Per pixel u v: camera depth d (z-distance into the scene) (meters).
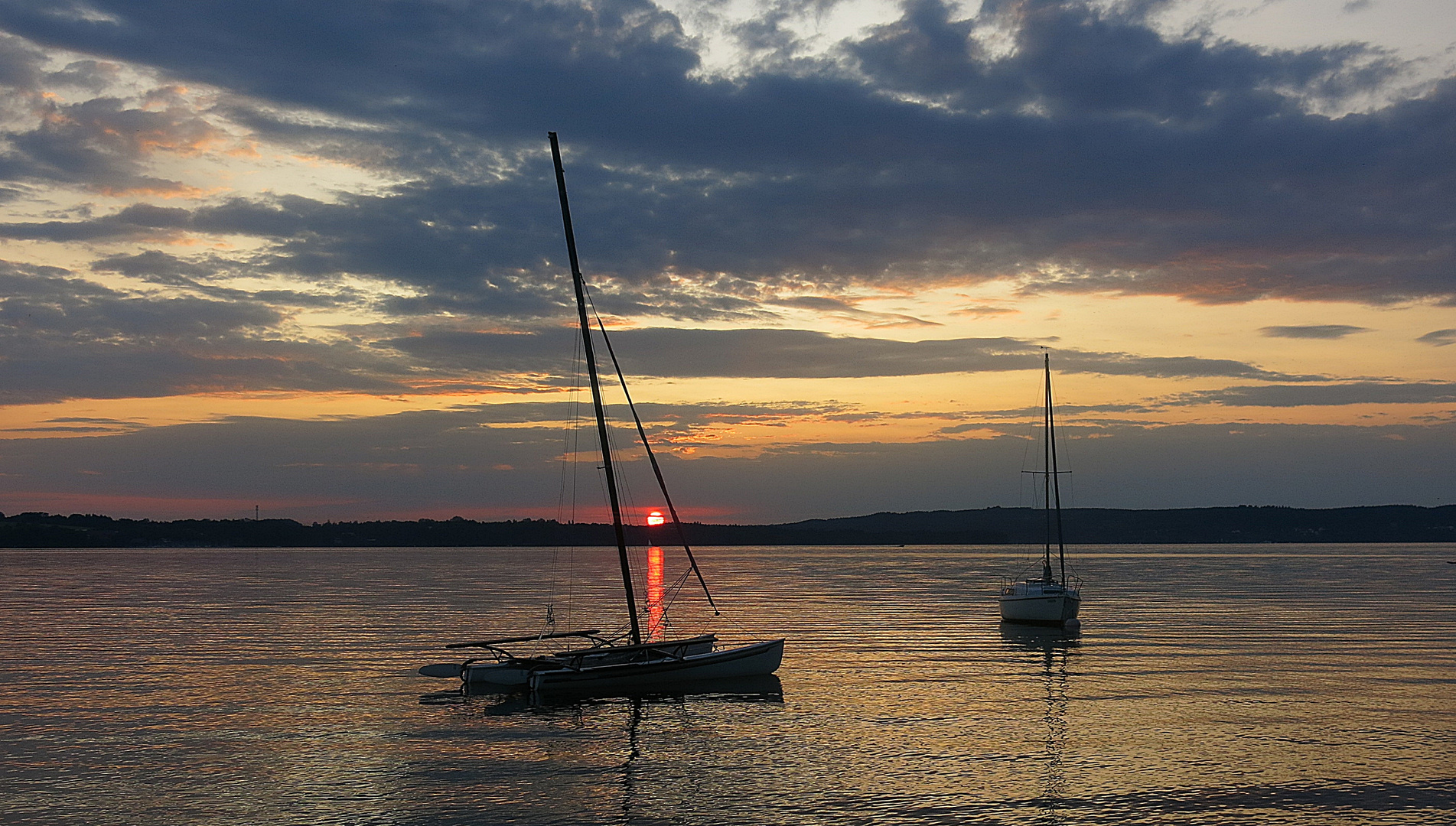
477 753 28.75
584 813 23.12
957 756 28.06
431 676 40.91
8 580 135.00
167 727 32.16
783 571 175.38
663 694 38.25
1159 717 33.19
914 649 52.31
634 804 23.81
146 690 39.34
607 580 140.12
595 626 66.94
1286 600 87.50
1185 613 73.44
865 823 22.36
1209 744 29.20
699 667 39.41
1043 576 67.50
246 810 23.39
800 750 28.84
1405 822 22.41
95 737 30.73
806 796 24.33
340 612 78.44
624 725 32.50
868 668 44.69
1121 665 45.25
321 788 25.12
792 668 44.69
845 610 80.19
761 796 24.36
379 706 35.97
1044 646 52.97
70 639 58.06
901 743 29.69
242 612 78.19
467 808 23.47
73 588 113.81
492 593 104.69
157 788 25.12
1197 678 41.16
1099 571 162.88
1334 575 142.62
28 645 54.75
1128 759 27.48
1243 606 80.25
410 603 88.69
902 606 84.56
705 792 24.69
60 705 35.97
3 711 34.78
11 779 25.98
